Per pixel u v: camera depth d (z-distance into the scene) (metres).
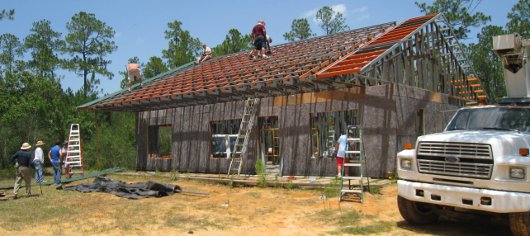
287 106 14.23
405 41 13.01
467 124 7.08
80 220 7.95
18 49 44.09
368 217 7.62
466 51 27.36
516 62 7.53
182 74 20.34
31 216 8.43
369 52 12.32
